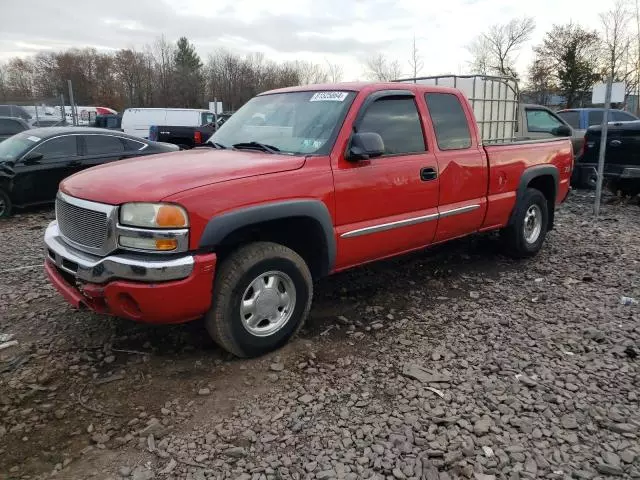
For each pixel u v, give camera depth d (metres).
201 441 2.88
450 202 4.99
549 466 2.69
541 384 3.43
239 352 3.67
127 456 2.77
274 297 3.78
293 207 3.68
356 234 4.17
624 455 2.76
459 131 5.13
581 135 12.32
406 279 5.57
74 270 3.51
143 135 24.86
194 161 3.86
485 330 4.28
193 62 75.88
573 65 41.06
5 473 2.64
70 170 9.70
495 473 2.64
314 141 4.12
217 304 3.50
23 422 3.05
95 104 64.50
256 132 4.58
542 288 5.29
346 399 3.28
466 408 3.16
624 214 9.14
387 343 4.05
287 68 60.62
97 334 4.16
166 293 3.21
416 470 2.64
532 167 5.97
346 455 2.75
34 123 27.08
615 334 4.17
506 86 7.43
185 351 3.89
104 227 3.32
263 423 3.04
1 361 3.73
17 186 9.12
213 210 3.31
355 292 5.16
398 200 4.46
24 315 4.52
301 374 3.58
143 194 3.23
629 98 32.31
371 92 4.38
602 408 3.17
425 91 4.86
